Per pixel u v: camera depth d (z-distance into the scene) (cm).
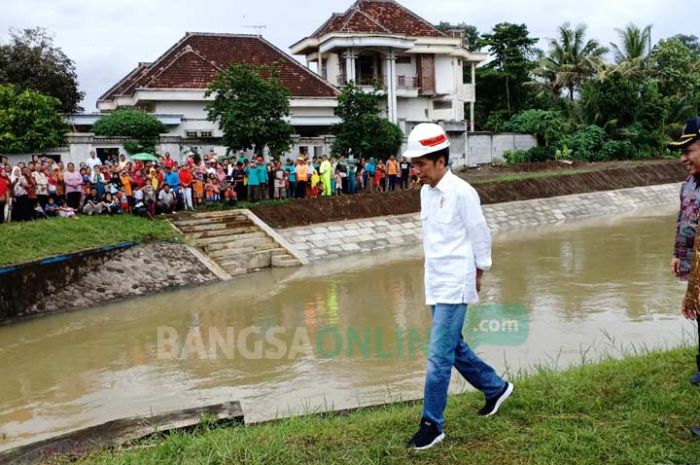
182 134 2767
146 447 410
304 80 3234
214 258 1675
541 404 438
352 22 3522
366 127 2555
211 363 912
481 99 4562
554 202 2733
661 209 2859
